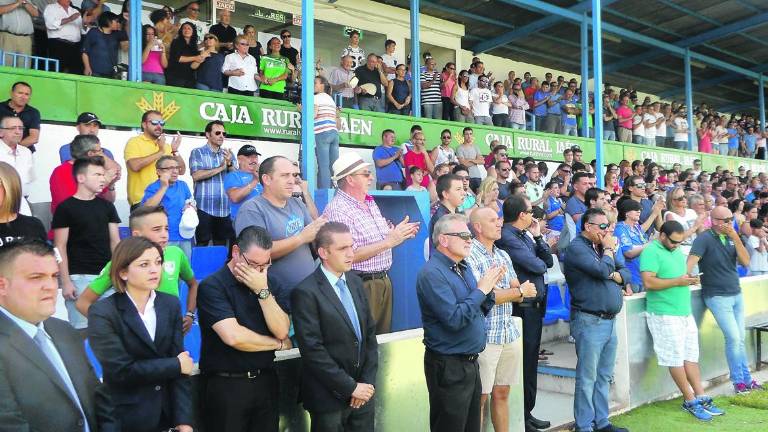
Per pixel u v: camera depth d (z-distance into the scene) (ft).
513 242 14.83
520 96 41.32
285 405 10.90
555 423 16.21
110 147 21.97
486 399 13.37
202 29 35.19
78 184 13.65
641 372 18.49
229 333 9.30
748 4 43.47
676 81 61.93
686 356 17.95
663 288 17.79
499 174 28.48
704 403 17.63
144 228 11.05
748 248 29.73
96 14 25.36
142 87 22.86
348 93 32.86
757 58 56.24
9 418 6.39
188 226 16.85
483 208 13.20
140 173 18.65
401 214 17.85
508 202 15.02
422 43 44.37
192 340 15.78
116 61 24.50
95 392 7.29
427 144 32.63
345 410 10.14
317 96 25.35
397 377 12.48
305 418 11.17
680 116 53.62
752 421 16.89
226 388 9.49
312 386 9.98
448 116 37.29
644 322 18.69
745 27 46.32
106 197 16.11
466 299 11.07
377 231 14.05
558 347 22.56
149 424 8.41
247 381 9.54
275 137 26.50
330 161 25.63
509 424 13.94
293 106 27.02
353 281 10.80
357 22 41.81
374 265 14.06
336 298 10.14
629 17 44.83
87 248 13.43
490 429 13.44
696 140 55.67
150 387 8.50
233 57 27.50
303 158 18.81
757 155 62.18
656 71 58.23
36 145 20.39
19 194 11.50
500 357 13.17
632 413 17.63
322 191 17.81
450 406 11.19
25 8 22.41
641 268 18.19
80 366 7.22
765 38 50.65
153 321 8.78
